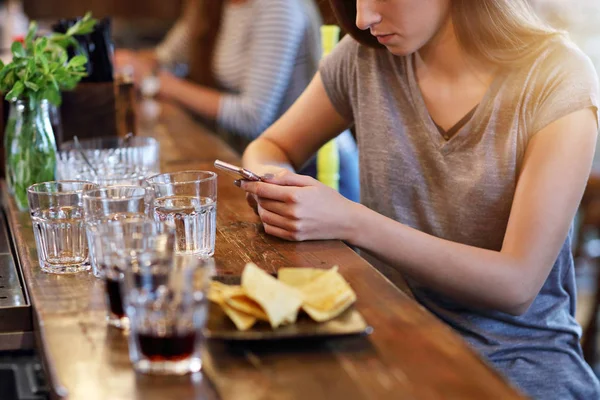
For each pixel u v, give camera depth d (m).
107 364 0.90
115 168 1.68
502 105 1.41
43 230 1.23
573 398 1.35
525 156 1.38
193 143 2.38
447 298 1.45
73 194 1.23
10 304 1.14
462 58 1.46
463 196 1.46
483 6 1.39
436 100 1.50
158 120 2.82
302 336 0.91
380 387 0.83
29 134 1.57
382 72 1.58
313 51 2.81
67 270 1.23
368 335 0.95
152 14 5.38
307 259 1.24
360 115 1.63
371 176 1.61
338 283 1.01
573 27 3.81
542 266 1.28
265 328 0.94
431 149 1.51
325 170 2.22
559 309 1.44
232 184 1.82
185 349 0.87
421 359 0.89
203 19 3.17
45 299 1.10
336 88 1.73
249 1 2.86
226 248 1.31
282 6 2.74
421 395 0.81
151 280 0.86
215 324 0.95
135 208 1.16
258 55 2.79
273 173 1.48
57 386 0.85
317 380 0.85
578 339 1.45
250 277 0.97
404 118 1.56
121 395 0.83
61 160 1.63
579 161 1.31
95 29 1.90
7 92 1.56
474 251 1.28
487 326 1.42
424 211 1.53
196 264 0.93
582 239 3.26
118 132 1.97
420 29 1.38
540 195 1.29
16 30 3.69
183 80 3.28
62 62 1.56
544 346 1.39
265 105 2.80
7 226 1.65
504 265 1.26
